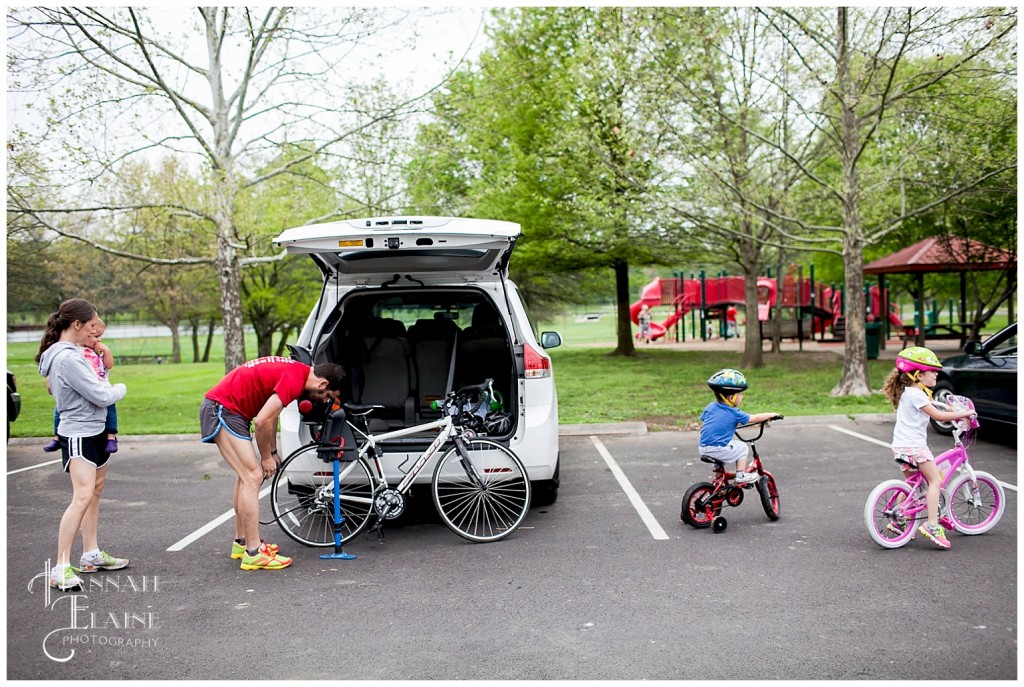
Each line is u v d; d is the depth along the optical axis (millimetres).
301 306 22875
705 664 3654
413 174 11344
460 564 5180
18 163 9172
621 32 12000
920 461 5188
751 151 13797
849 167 11859
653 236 16766
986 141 11453
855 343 12172
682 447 8977
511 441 5750
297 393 5078
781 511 6270
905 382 5320
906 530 5336
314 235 5285
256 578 5012
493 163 16562
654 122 12148
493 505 5898
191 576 5078
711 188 12500
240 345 10664
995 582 4609
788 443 8984
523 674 3609
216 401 5113
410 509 6660
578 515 6301
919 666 3586
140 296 31938
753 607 4316
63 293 26562
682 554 5258
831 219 18078
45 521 6527
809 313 24641
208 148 10094
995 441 8711
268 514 6629
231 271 10609
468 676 3602
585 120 12836
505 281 6184
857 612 4215
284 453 5770
